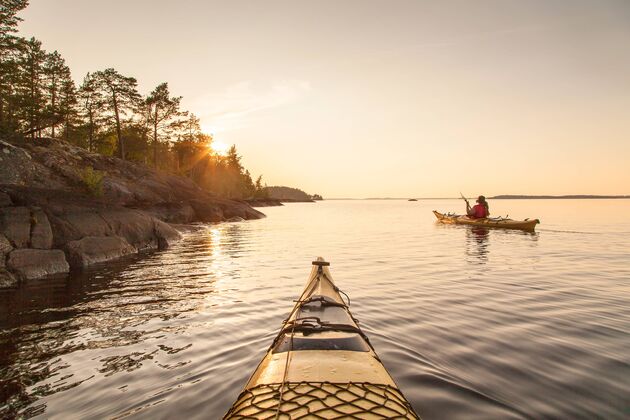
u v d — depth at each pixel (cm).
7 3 2927
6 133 2628
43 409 430
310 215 6094
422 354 562
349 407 323
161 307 823
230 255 1628
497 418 404
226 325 700
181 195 3816
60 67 3834
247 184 11275
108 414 418
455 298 877
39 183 2084
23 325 713
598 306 807
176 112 4681
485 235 2341
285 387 353
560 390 461
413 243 2022
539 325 688
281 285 1037
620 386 470
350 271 1230
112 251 1507
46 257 1216
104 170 3139
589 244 1856
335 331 480
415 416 319
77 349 599
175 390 466
